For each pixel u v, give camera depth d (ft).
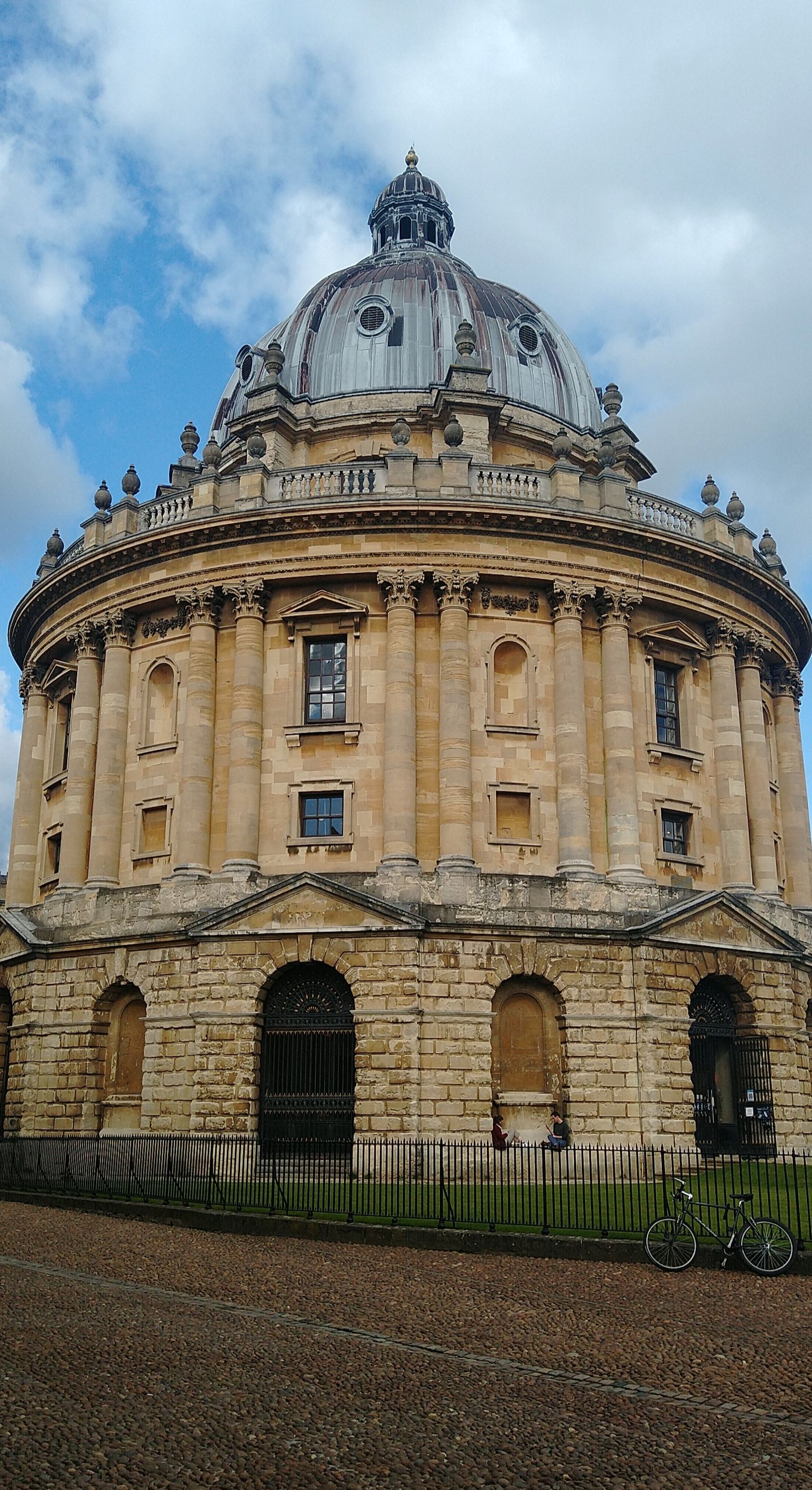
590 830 134.00
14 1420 36.70
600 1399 40.83
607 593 139.85
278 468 158.71
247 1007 121.80
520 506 135.95
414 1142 94.63
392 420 163.32
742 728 150.82
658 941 126.41
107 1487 31.86
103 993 133.08
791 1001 137.08
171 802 138.21
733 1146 131.23
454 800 128.57
